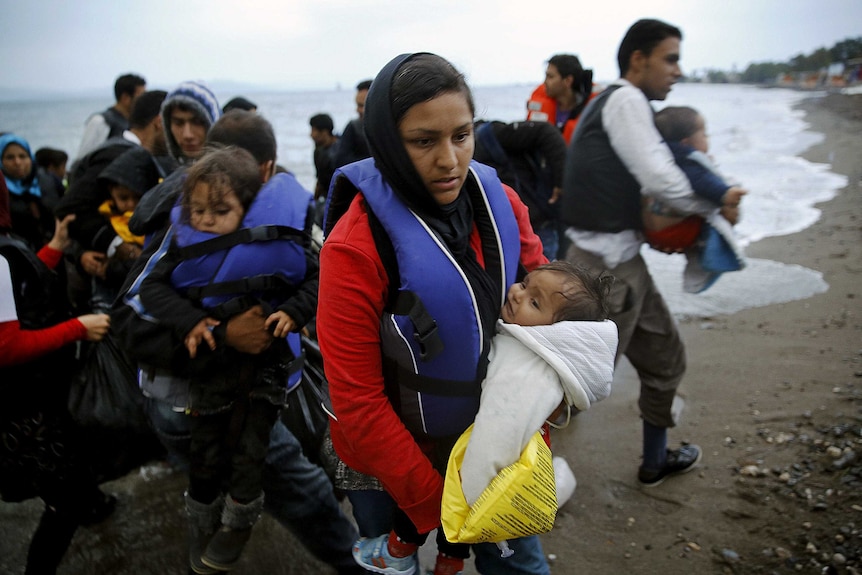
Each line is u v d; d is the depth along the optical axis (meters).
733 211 2.55
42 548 2.29
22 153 4.17
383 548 1.70
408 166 1.25
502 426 1.33
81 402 2.27
